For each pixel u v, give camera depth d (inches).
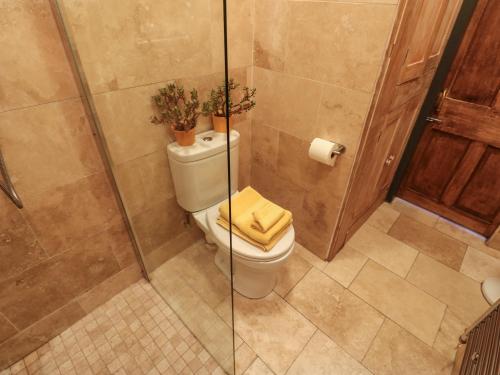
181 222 57.5
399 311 58.6
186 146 47.3
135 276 62.0
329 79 47.5
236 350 51.8
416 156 80.0
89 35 35.2
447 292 62.8
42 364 49.3
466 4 56.3
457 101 66.1
